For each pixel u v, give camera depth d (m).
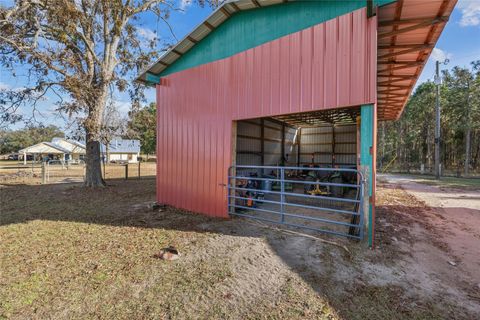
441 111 19.38
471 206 6.32
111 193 8.54
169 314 2.15
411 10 3.62
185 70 6.07
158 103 6.76
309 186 7.74
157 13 11.12
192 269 2.94
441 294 2.41
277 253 3.32
